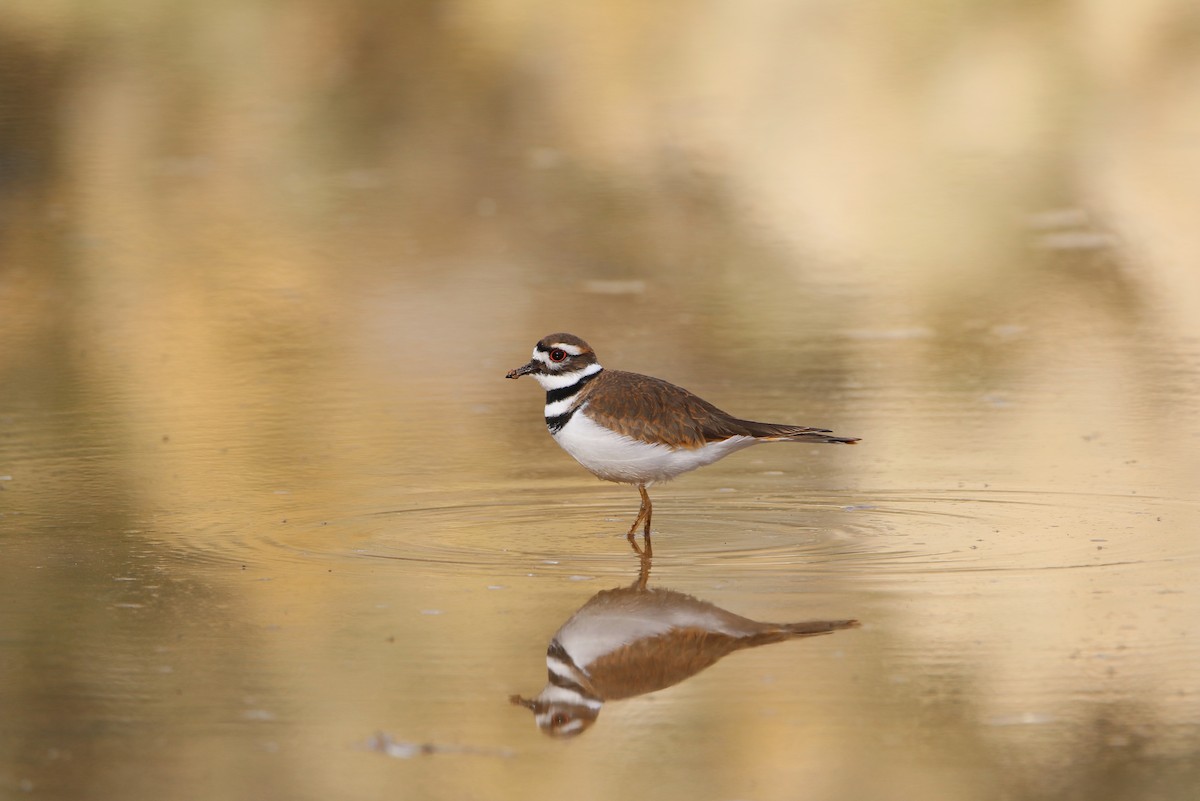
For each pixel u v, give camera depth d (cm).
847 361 1806
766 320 1992
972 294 2112
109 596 1102
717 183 2698
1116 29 3325
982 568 1141
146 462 1463
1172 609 1049
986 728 892
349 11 3425
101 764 857
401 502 1336
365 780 840
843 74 3216
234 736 890
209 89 3180
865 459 1440
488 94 3191
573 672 969
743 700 930
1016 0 3469
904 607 1066
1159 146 2825
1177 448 1450
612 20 3469
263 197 2658
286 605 1083
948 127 2981
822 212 2531
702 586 1116
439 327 1992
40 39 3309
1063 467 1398
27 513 1306
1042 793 822
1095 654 979
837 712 911
